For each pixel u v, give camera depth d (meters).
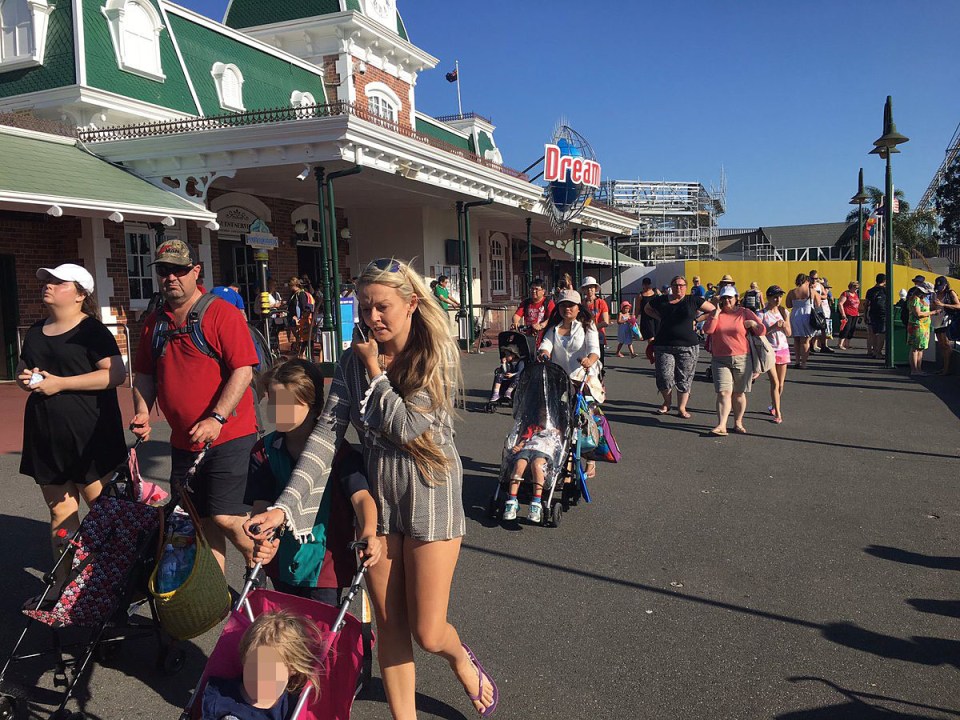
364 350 2.81
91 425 4.12
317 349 15.00
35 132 13.48
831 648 4.02
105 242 13.95
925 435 9.50
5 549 5.27
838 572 5.06
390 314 2.82
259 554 2.82
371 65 22.02
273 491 3.40
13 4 14.95
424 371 2.82
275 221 18.73
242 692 2.69
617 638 4.14
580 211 22.45
